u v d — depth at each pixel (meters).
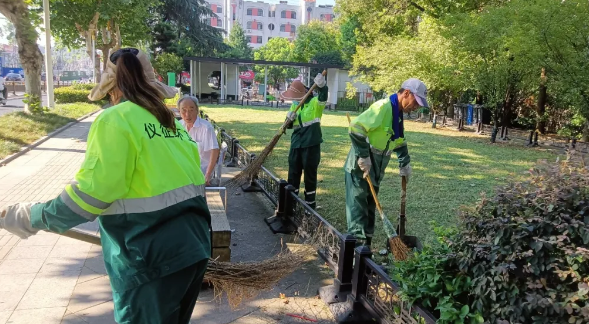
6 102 26.92
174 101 15.48
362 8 23.56
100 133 1.79
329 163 10.00
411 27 24.61
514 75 14.72
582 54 12.70
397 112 4.26
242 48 59.78
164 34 38.31
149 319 1.88
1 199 6.39
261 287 2.74
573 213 2.21
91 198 1.74
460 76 16.12
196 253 1.88
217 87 37.22
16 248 4.57
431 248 2.90
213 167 5.11
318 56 46.16
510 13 14.09
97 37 29.36
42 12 17.98
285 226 5.41
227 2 89.88
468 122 21.09
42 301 3.55
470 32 14.49
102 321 3.30
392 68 19.33
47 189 6.99
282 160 10.07
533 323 2.07
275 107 30.86
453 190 7.76
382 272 3.11
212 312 3.56
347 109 32.03
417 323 2.70
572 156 2.71
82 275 4.04
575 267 2.04
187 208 1.93
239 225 5.66
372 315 3.26
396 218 6.03
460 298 2.54
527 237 2.20
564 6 12.55
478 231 2.47
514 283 2.19
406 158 4.55
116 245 1.87
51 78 18.14
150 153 1.86
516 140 16.22
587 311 1.92
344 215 6.14
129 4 23.25
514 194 2.43
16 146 9.95
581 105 13.34
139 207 1.84
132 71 1.95
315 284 4.11
